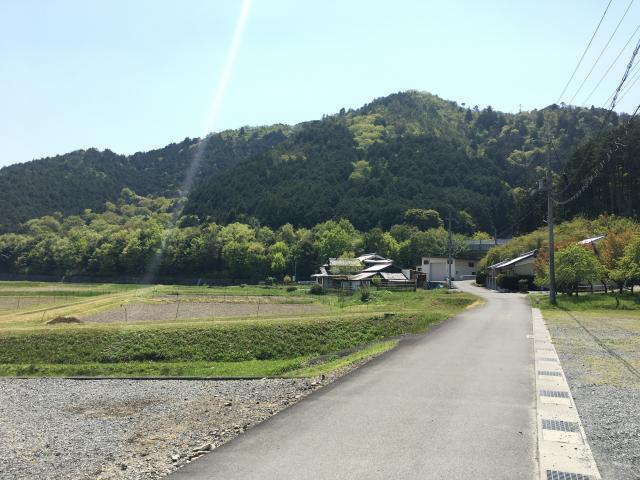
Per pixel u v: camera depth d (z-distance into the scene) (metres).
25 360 25.30
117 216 157.12
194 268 107.44
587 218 67.62
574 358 15.38
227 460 7.41
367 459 7.27
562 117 103.81
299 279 98.81
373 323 29.88
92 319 36.62
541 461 7.07
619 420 9.06
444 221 110.12
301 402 10.71
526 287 52.41
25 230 138.00
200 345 26.92
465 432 8.44
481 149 154.50
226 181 151.00
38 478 7.80
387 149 158.12
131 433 10.41
